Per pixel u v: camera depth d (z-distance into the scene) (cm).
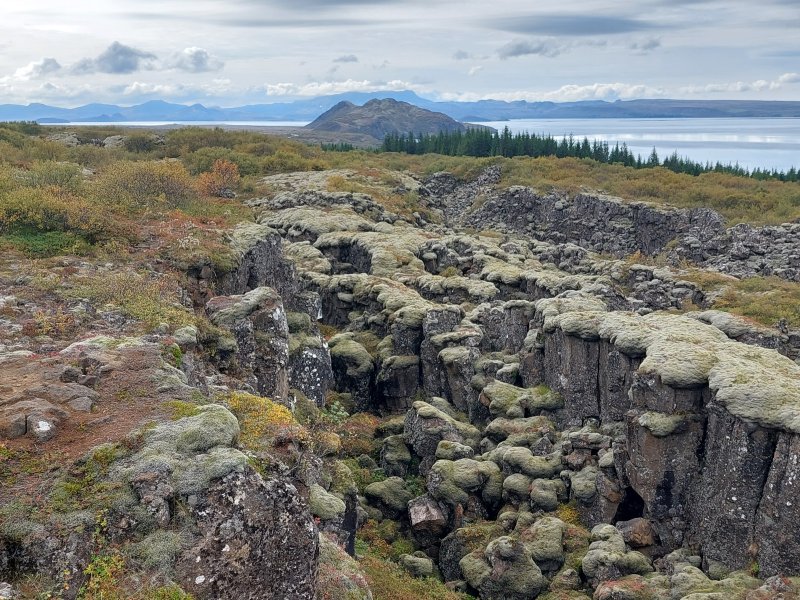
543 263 6569
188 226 3775
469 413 3634
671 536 2380
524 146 13862
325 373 3616
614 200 8438
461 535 2591
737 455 2181
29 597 987
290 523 1180
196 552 1072
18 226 3188
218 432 1270
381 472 3191
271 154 11106
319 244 6019
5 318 2133
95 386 1488
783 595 1850
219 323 2588
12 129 10769
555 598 2180
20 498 1105
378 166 11519
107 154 8388
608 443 2766
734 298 5019
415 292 4847
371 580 2125
